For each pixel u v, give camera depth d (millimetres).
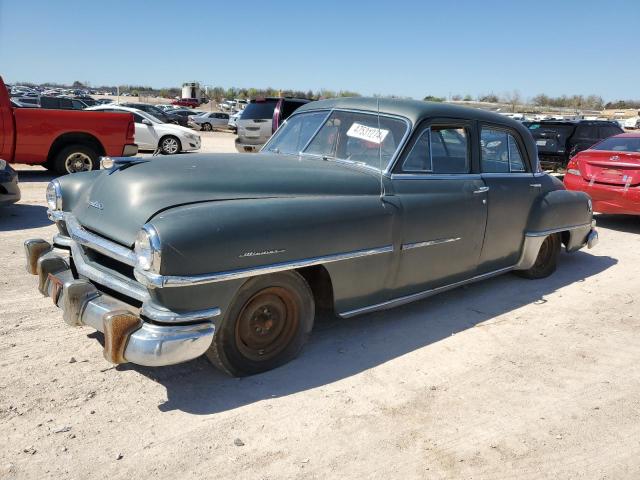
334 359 3988
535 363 4109
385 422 3238
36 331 4160
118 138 11750
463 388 3684
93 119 11406
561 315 5133
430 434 3150
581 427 3303
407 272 4340
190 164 3760
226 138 30328
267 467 2793
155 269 2959
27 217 7926
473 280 5121
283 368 3791
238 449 2920
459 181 4734
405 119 4453
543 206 5602
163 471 2721
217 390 3473
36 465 2705
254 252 3273
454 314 5020
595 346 4469
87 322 3270
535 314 5125
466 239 4793
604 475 2885
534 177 5680
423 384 3707
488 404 3502
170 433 3020
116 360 3068
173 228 3002
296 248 3486
